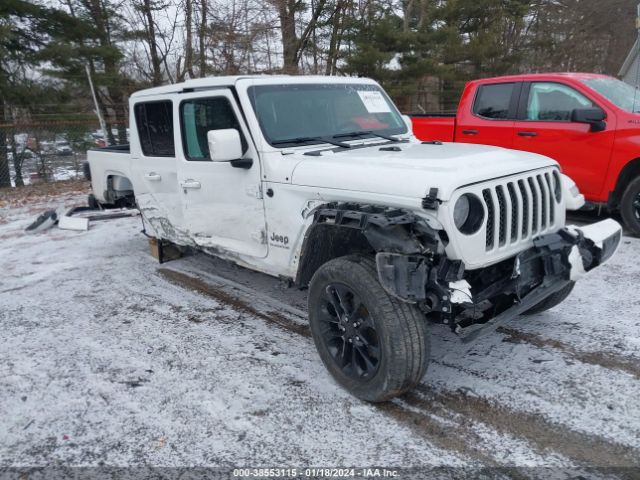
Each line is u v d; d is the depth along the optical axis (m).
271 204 3.58
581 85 6.06
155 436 2.84
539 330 3.84
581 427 2.73
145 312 4.59
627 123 5.64
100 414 3.07
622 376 3.17
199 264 5.89
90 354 3.83
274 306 4.59
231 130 3.48
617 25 26.56
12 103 14.06
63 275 5.74
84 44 15.61
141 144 4.93
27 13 13.92
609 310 4.10
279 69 17.92
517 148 6.56
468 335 2.75
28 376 3.54
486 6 22.09
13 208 10.15
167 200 4.79
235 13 17.45
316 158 3.45
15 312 4.73
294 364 3.54
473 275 3.05
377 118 4.36
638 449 2.54
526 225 3.08
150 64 18.81
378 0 19.30
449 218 2.62
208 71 17.83
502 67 22.19
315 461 2.58
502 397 3.04
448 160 3.07
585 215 7.03
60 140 14.12
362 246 3.21
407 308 2.73
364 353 2.97
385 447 2.66
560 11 26.88
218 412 3.02
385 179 2.87
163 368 3.57
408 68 18.86
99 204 6.62
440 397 3.07
